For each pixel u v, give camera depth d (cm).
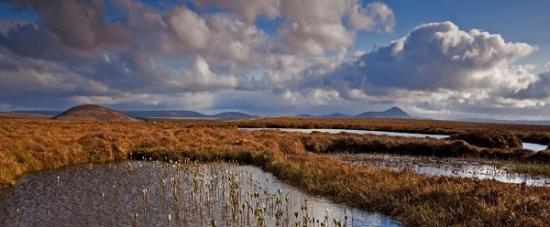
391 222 1567
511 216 1380
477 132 4772
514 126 11500
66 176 2473
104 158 3222
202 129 5306
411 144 4269
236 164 3083
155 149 3516
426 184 1884
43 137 3494
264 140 4041
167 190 2072
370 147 4344
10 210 1694
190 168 2772
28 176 2470
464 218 1455
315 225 1512
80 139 3647
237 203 1788
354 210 1744
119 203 1805
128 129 4972
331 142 4428
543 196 1575
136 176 2469
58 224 1510
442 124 11369
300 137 4566
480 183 1812
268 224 1515
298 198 1955
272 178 2478
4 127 4466
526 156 3659
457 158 3853
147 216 1608
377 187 1911
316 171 2355
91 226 1484
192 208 1722
